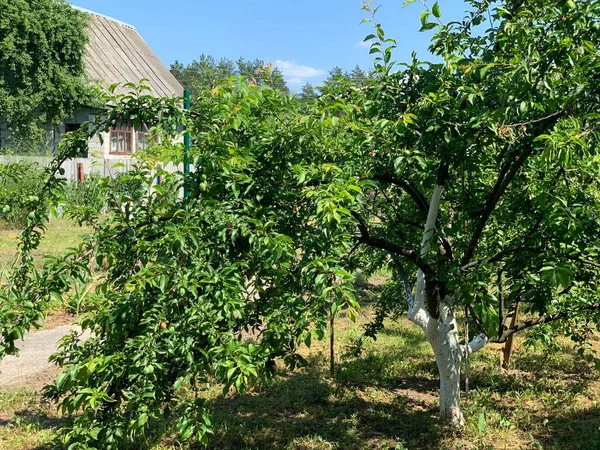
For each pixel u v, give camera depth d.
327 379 6.58
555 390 6.30
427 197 5.15
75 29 19.58
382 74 4.13
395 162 3.46
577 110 3.38
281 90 4.04
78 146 3.44
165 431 5.10
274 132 3.58
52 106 19.55
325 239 3.03
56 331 8.25
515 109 3.42
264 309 3.33
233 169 3.27
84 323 3.40
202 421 3.05
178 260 3.02
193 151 3.18
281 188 3.50
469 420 5.03
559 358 7.34
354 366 6.96
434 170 4.17
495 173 5.01
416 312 5.20
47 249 12.28
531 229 4.56
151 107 3.35
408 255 4.41
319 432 5.27
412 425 5.34
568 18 3.45
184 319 2.92
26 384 6.39
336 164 3.59
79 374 2.94
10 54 18.39
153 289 3.04
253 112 3.74
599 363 6.12
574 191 4.08
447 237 4.95
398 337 8.34
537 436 5.16
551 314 5.55
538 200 3.81
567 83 3.54
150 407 3.04
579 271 4.71
